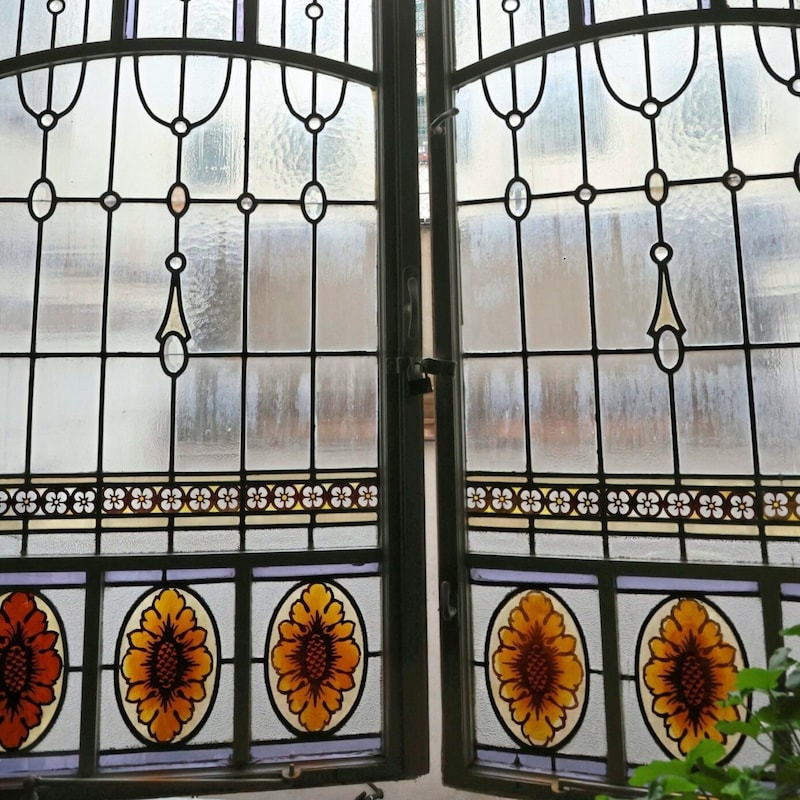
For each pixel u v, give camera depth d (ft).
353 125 5.20
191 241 5.04
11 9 5.16
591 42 4.94
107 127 5.08
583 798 4.41
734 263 4.63
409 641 4.76
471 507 4.92
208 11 5.21
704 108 4.76
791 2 4.70
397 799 4.95
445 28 5.19
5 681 4.68
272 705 4.76
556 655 4.66
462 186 5.12
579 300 4.83
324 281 5.08
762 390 4.51
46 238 4.99
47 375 4.89
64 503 4.81
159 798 4.56
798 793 3.01
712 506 4.51
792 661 3.14
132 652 4.73
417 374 4.88
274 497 4.90
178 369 4.95
